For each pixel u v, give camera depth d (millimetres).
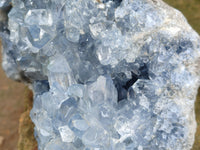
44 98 194
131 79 197
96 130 172
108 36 178
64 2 193
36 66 236
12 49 252
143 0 187
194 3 399
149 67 183
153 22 182
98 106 173
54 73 206
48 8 203
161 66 177
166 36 178
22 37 203
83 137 170
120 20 181
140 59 185
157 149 183
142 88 178
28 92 342
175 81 176
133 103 181
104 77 177
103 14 185
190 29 194
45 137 204
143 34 182
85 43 191
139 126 180
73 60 202
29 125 326
